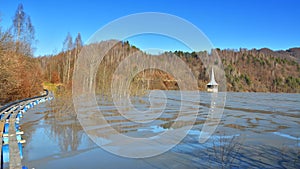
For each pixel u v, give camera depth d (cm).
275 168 484
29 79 2016
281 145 654
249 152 586
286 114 1359
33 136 702
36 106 1451
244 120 1102
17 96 1792
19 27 2638
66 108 1323
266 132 827
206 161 517
